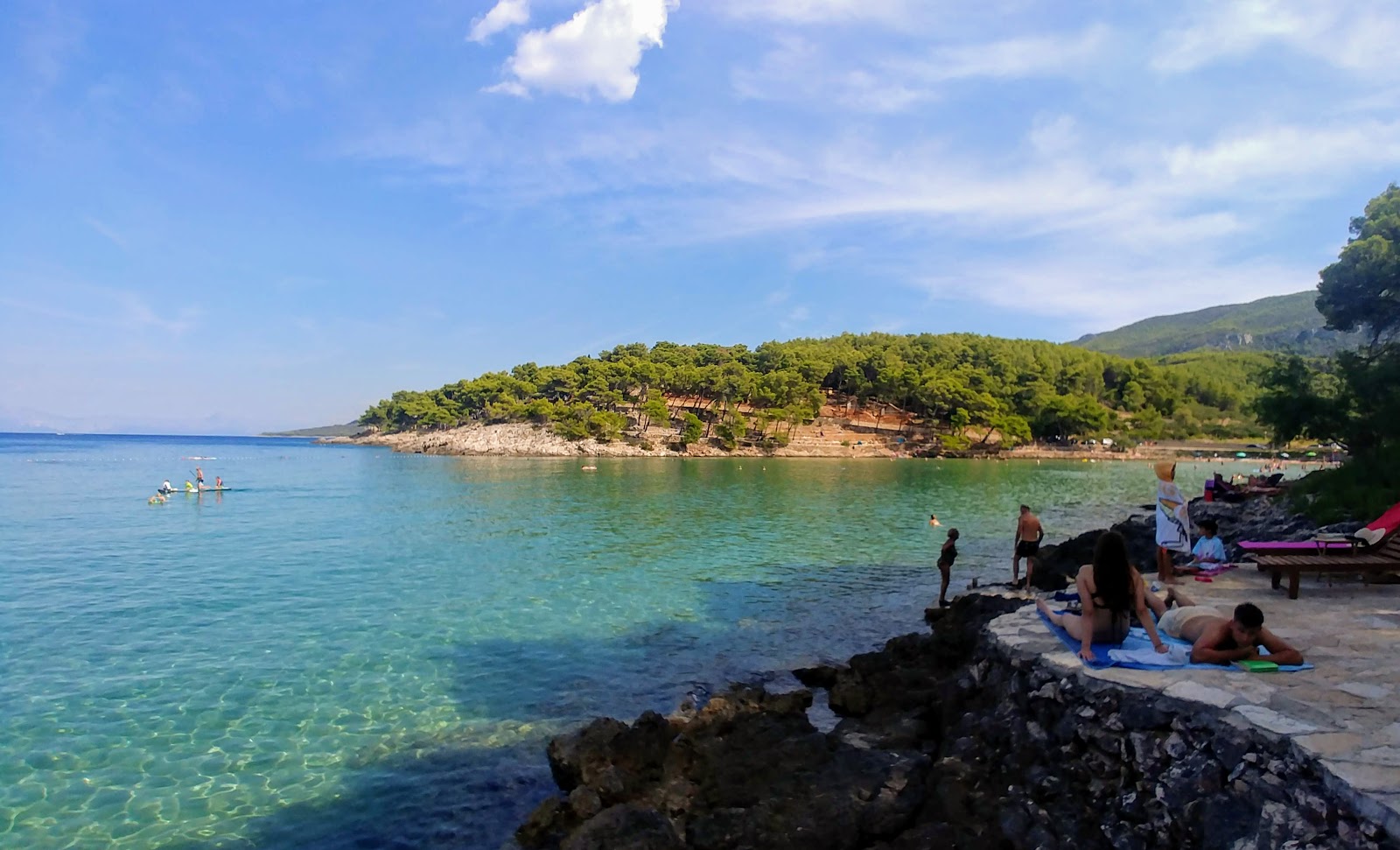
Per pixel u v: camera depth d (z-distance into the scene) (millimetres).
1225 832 6250
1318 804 5750
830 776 9688
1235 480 58062
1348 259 39875
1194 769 6895
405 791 10438
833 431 148875
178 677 14734
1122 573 9203
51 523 38250
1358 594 12695
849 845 8250
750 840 8438
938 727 11406
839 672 14492
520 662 15969
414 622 18969
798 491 60312
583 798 9430
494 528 37000
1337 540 14617
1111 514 46000
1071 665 8953
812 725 12078
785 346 195375
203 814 9719
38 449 163625
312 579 24281
